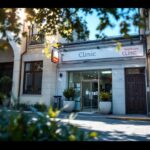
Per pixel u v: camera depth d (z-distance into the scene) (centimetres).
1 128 245
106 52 1522
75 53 1630
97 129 865
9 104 312
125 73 1480
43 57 1695
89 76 1612
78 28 566
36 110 305
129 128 920
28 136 244
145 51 1405
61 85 1670
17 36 550
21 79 1767
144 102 1416
